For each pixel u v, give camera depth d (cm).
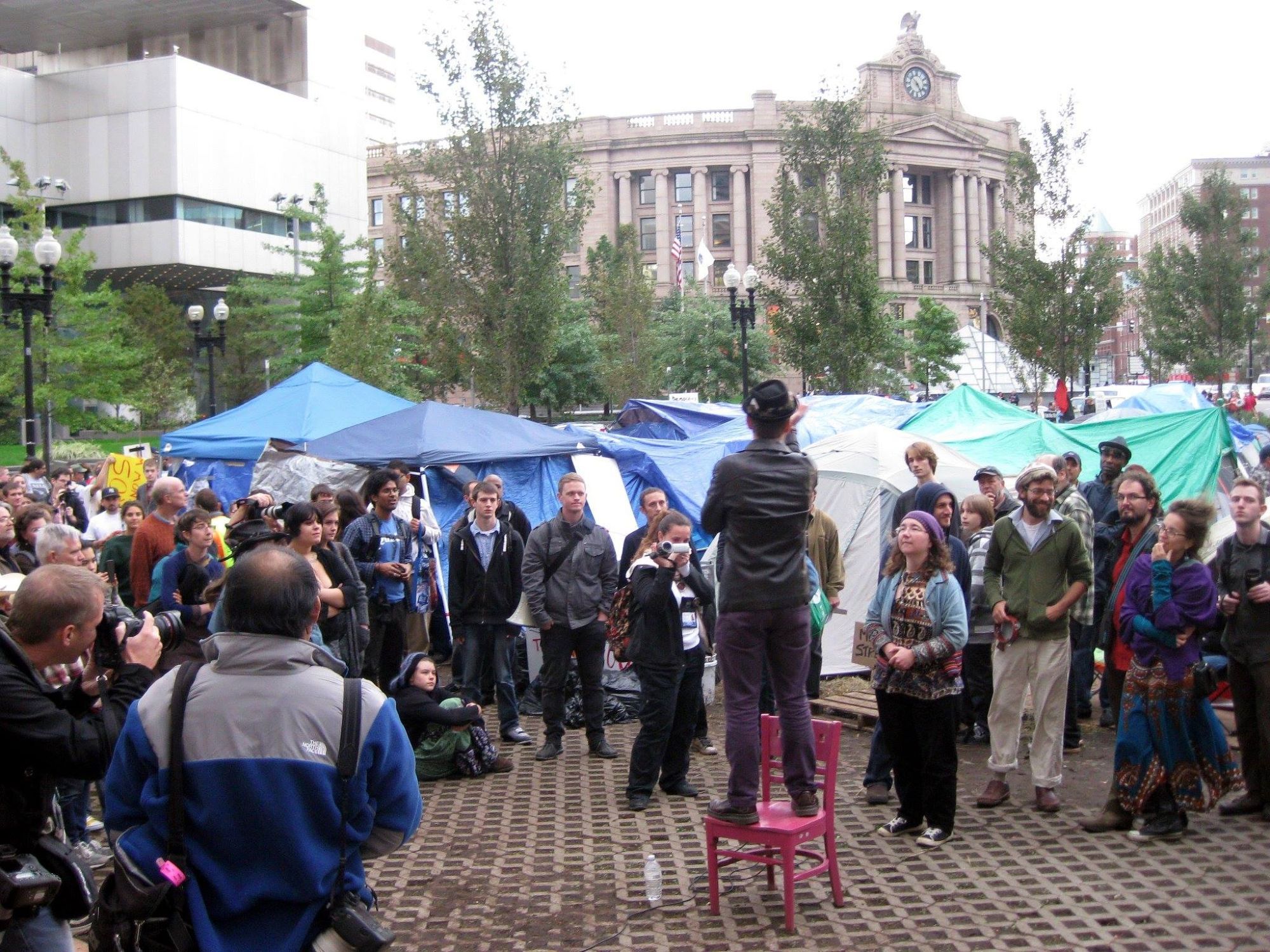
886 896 558
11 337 3328
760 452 509
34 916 325
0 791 320
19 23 5638
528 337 2742
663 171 9069
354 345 3189
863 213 3142
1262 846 618
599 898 567
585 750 866
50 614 327
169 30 5794
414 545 958
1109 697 838
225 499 1466
